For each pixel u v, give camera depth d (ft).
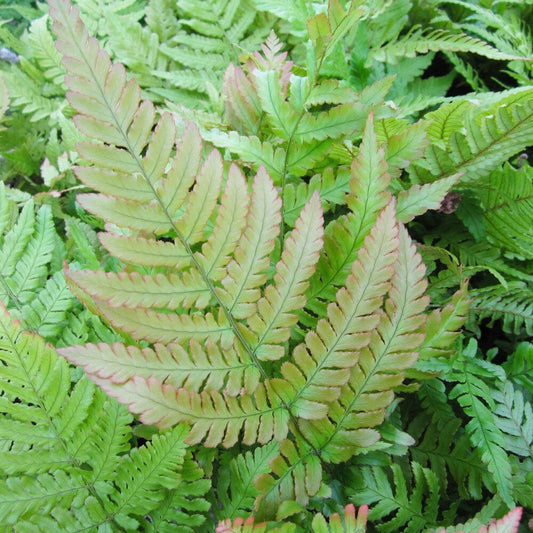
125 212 1.14
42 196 1.84
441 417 1.58
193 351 1.19
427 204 1.43
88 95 1.10
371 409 1.26
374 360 1.26
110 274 1.13
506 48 2.19
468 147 1.69
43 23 2.13
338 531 1.16
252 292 1.22
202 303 1.20
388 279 1.24
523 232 1.81
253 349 1.24
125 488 1.27
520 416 1.56
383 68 2.15
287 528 1.15
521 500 1.43
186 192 1.16
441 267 1.86
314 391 1.25
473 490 1.48
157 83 2.18
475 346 1.66
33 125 2.24
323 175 1.49
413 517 1.37
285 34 2.21
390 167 1.47
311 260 1.22
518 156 2.12
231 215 1.18
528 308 1.73
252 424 1.22
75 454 1.28
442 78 2.18
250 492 1.29
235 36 2.20
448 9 2.50
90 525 1.25
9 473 1.24
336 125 1.47
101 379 1.12
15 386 1.25
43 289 1.50
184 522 1.28
